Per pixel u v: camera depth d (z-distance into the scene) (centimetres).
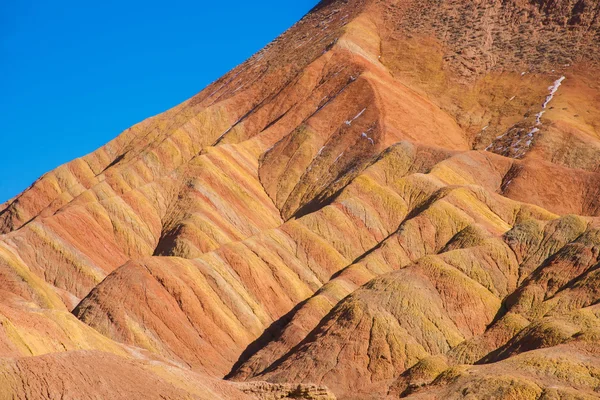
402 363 10294
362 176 16200
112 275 12875
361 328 10675
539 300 10688
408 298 11012
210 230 15762
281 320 12988
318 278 14188
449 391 8169
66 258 15062
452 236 13838
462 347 10175
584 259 10925
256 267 13800
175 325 12338
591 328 8831
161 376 6750
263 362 11388
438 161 16975
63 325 8819
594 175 16262
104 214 16425
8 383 5769
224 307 12950
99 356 6519
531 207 14750
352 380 10169
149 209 16925
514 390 7769
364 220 15275
